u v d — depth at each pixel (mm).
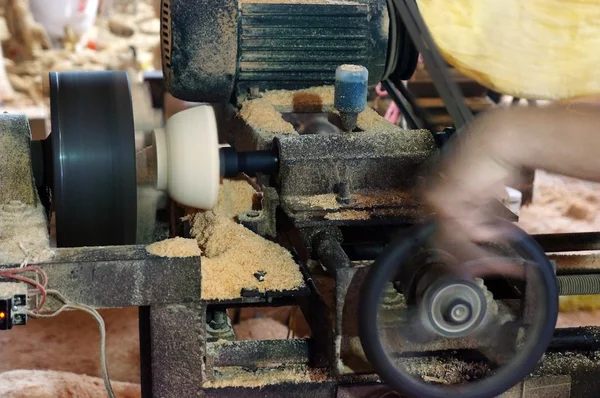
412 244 1189
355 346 1304
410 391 1236
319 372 1370
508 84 1604
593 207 3262
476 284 1229
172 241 1312
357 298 1253
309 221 1439
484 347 1333
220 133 2088
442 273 1216
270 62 1908
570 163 1509
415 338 1299
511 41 1581
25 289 1204
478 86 2461
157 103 2309
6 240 1299
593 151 1490
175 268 1258
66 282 1233
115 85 1505
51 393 1922
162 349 1296
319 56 1930
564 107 1597
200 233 1553
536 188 3430
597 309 2551
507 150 1504
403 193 1557
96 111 1451
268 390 1341
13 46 4195
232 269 1371
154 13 5000
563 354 1446
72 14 4277
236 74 1906
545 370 1412
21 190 1439
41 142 1532
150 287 1260
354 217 1460
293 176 1511
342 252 1345
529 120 1536
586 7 1539
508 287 1421
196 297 1279
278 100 1902
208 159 1416
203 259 1393
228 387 1329
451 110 1578
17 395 1896
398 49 1977
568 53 1566
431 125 1899
